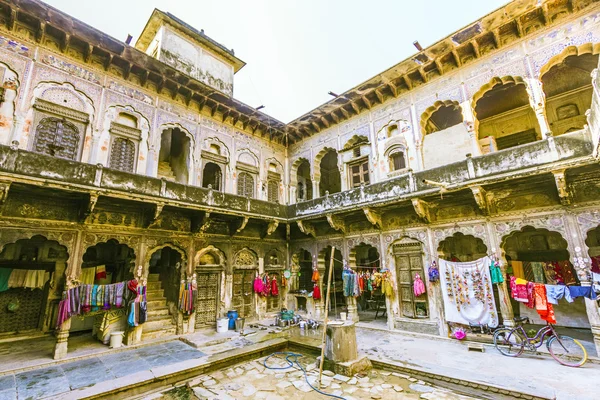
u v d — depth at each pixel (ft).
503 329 26.37
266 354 28.40
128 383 20.24
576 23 27.12
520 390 18.11
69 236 28.50
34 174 24.30
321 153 47.96
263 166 48.39
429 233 33.42
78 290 27.66
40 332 32.37
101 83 33.19
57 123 29.76
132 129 34.73
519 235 38.32
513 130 41.83
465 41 32.17
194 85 39.11
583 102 36.91
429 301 32.50
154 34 46.52
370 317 42.60
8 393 19.06
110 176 28.50
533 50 29.27
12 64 27.73
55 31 29.78
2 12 27.43
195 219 37.06
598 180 24.82
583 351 22.15
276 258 47.39
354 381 21.34
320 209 41.06
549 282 31.48
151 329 32.68
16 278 31.17
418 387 20.47
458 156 37.01
